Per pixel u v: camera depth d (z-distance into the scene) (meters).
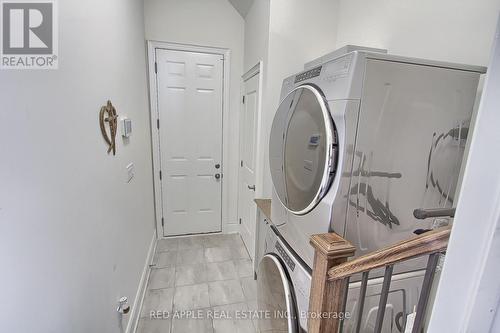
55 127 0.80
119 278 1.44
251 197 2.57
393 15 1.54
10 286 0.61
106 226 1.24
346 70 0.86
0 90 0.59
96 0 1.17
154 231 2.88
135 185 1.92
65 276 0.84
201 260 2.59
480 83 1.07
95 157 1.12
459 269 0.46
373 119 0.88
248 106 2.62
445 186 1.06
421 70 0.92
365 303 0.99
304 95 1.09
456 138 1.03
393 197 0.98
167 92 2.72
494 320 0.45
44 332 0.73
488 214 0.42
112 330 1.31
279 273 1.27
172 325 1.79
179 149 2.87
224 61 2.80
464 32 1.15
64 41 0.87
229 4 2.70
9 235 0.61
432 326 0.51
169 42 2.61
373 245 0.99
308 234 1.04
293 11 1.98
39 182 0.71
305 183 1.05
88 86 1.06
